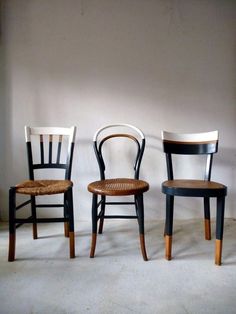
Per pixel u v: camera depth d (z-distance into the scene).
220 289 1.18
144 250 1.46
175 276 1.29
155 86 2.05
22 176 2.09
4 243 1.69
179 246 1.64
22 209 2.10
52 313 1.03
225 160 2.11
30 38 2.00
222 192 1.37
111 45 2.01
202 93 2.06
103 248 1.62
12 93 2.03
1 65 2.01
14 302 1.09
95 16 1.99
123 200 2.11
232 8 2.01
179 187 1.40
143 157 2.09
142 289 1.18
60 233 1.87
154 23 2.01
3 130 2.05
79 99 2.04
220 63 2.05
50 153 1.79
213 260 1.46
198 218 2.14
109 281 1.25
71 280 1.26
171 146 1.76
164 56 2.03
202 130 2.09
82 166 2.08
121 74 2.03
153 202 2.12
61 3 1.98
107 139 1.92
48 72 2.02
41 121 2.06
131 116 2.06
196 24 2.02
